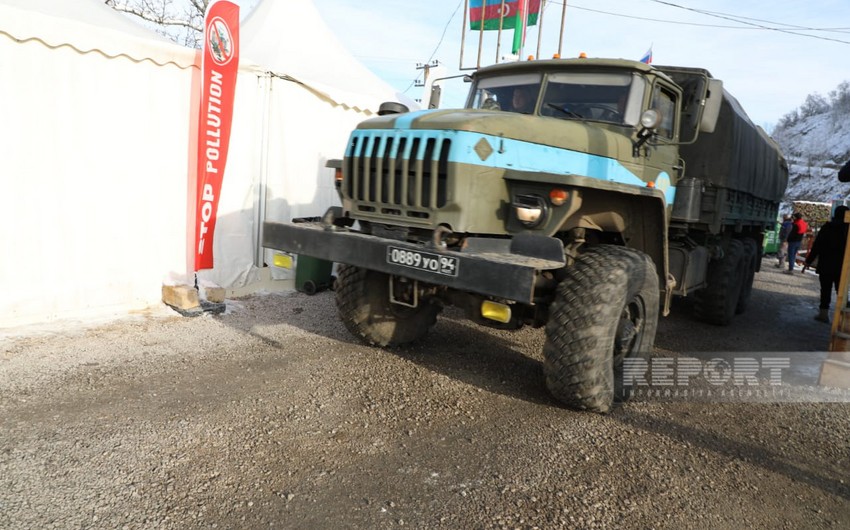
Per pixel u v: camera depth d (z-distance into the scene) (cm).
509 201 356
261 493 257
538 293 363
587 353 333
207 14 531
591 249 372
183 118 572
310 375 405
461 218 336
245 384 382
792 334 643
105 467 271
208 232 576
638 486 282
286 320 551
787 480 300
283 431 318
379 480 274
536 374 437
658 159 474
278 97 663
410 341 476
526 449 313
